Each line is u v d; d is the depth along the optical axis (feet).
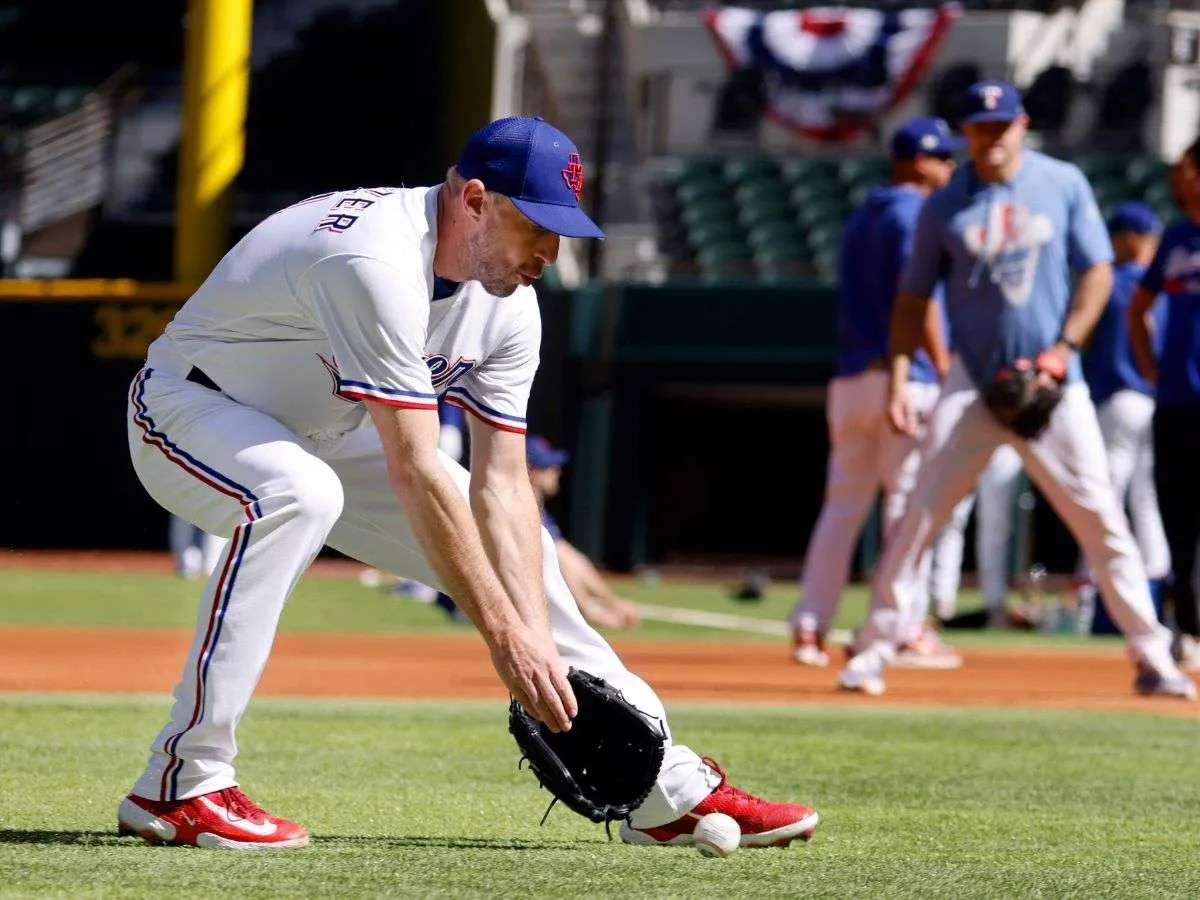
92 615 125.49
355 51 239.91
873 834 40.78
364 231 34.55
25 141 228.43
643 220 241.96
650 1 257.75
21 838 36.76
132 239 224.53
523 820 41.98
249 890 31.19
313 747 55.47
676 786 37.60
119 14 248.11
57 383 191.62
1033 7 245.45
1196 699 78.13
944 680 88.63
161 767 36.01
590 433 198.08
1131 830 42.22
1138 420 112.68
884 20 235.81
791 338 194.49
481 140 34.45
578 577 120.37
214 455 36.35
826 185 229.86
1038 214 72.23
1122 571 77.15
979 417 73.82
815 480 209.46
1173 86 237.04
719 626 131.95
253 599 35.65
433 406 34.68
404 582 152.15
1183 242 89.97
